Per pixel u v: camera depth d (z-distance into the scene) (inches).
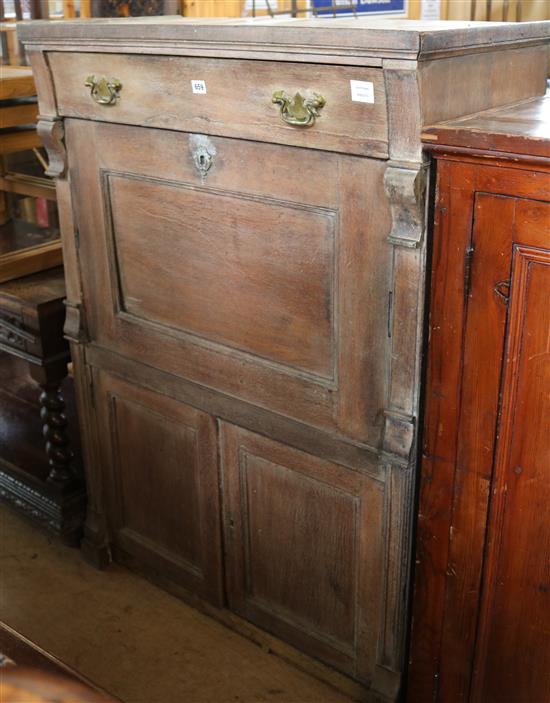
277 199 68.4
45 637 91.5
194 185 74.0
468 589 70.3
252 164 68.8
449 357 63.6
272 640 88.3
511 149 54.2
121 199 81.3
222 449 83.7
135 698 83.7
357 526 75.1
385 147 59.7
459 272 60.6
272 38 61.0
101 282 87.0
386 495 71.2
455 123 59.1
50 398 98.4
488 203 57.4
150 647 90.1
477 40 59.5
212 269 76.5
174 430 87.5
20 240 109.2
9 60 136.3
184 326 81.7
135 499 96.6
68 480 102.9
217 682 85.5
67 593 98.2
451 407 65.1
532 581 66.2
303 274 69.7
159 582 98.6
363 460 71.6
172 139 73.8
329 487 75.9
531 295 57.9
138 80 73.0
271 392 76.4
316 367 72.4
